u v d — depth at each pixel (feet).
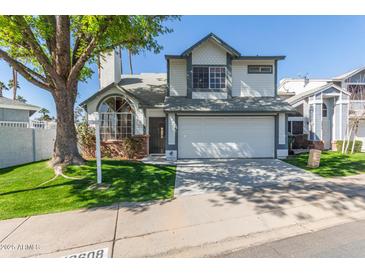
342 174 25.95
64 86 25.43
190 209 15.43
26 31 21.36
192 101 38.88
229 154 38.27
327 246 10.66
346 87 57.52
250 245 10.88
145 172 25.82
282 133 38.17
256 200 17.13
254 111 36.27
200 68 39.86
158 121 42.68
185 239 11.39
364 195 18.04
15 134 30.94
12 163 30.32
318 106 48.24
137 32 24.12
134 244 10.89
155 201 17.10
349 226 12.87
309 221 13.52
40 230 12.26
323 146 48.24
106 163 28.53
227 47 38.83
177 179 24.02
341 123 48.29
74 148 26.43
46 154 37.52
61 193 18.35
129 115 42.14
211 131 38.17
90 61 32.71
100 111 41.91
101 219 13.73
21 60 29.40
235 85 41.09
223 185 21.62
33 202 16.46
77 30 27.76
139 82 49.52
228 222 13.34
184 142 37.93
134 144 39.93
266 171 27.94
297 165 31.68
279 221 13.50
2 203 16.19
